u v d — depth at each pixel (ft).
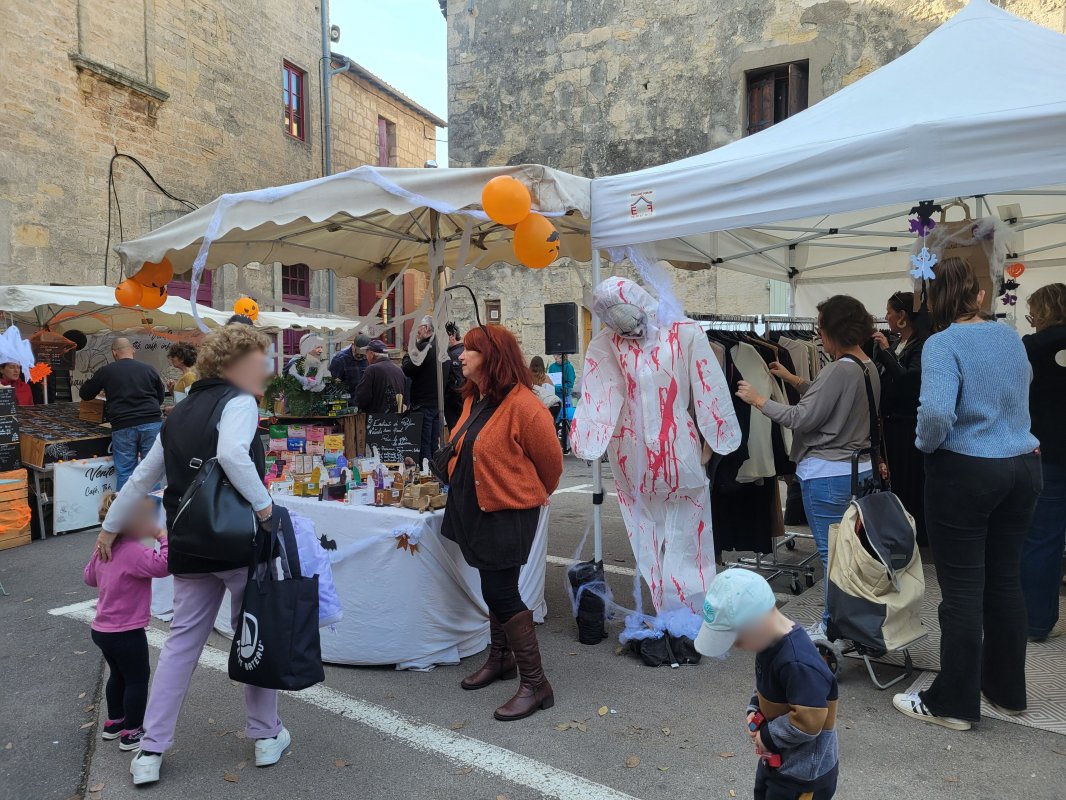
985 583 9.14
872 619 9.62
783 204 10.53
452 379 20.99
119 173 33.09
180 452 7.98
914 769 8.20
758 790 6.21
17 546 19.27
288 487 12.59
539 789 8.09
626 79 36.99
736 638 5.66
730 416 11.00
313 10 46.88
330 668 11.44
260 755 8.63
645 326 11.21
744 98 34.68
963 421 8.53
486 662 11.34
